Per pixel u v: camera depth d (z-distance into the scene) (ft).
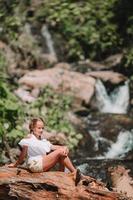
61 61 61.41
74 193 24.84
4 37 56.80
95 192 24.97
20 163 26.96
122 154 41.55
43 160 26.40
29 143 26.84
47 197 24.77
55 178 25.64
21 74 52.37
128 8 60.13
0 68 49.29
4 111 36.52
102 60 59.62
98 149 42.16
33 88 48.57
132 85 52.90
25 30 61.67
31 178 25.41
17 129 36.78
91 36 59.98
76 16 61.36
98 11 61.36
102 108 50.39
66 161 26.89
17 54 56.08
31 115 40.73
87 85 50.14
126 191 30.37
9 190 24.75
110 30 59.77
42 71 51.47
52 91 47.85
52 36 63.16
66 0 61.77
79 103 48.29
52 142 29.22
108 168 34.12
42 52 62.23
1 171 25.85
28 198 24.64
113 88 52.31
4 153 35.24
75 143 40.98
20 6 63.26
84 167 35.68
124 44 58.90
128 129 43.86
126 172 33.17
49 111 42.68
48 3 63.57
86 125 44.98
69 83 49.83
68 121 43.98
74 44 61.00
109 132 43.73
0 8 55.06
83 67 56.44
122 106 51.90
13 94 42.45
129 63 55.06
